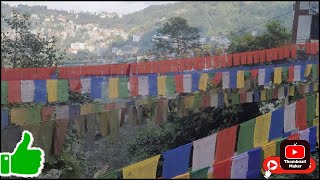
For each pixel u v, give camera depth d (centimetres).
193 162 627
